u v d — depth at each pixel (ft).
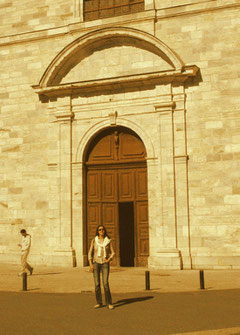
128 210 73.87
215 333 24.25
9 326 26.50
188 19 63.52
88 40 65.82
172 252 58.80
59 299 36.96
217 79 61.00
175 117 62.08
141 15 65.26
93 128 66.18
